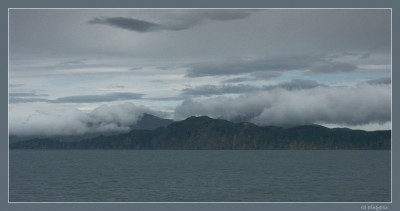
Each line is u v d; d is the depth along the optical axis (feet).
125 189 300.40
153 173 447.42
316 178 373.81
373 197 256.11
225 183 334.03
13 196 270.05
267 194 268.21
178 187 309.01
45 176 412.77
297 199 250.16
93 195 271.49
